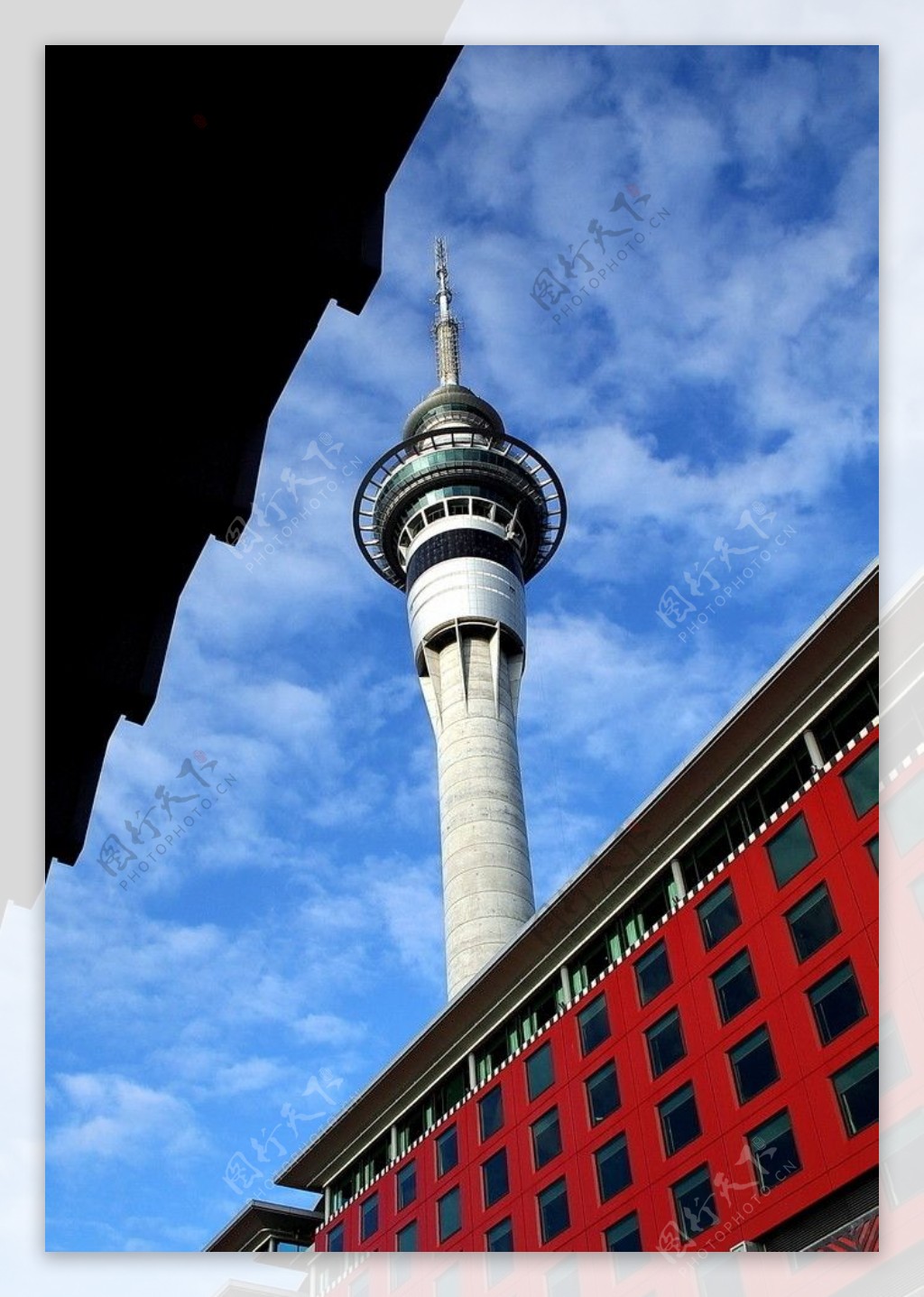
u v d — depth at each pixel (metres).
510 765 116.75
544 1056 62.44
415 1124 73.31
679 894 58.50
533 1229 57.28
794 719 54.88
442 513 135.75
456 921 103.75
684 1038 53.66
